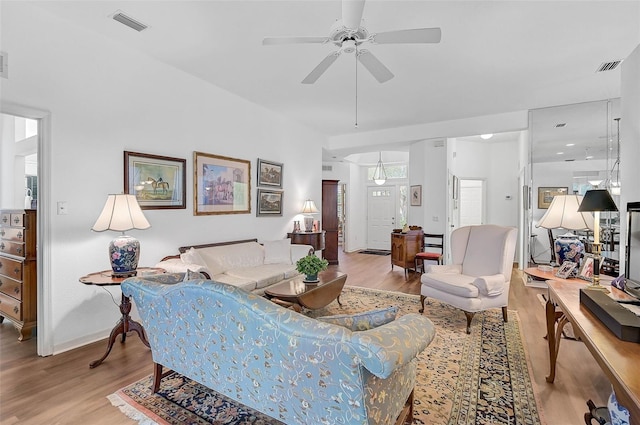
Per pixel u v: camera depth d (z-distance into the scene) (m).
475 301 3.15
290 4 2.52
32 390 2.18
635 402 0.91
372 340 1.16
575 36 2.98
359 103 4.89
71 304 2.87
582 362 2.54
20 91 2.55
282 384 1.44
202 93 4.09
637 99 2.29
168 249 3.69
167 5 2.56
